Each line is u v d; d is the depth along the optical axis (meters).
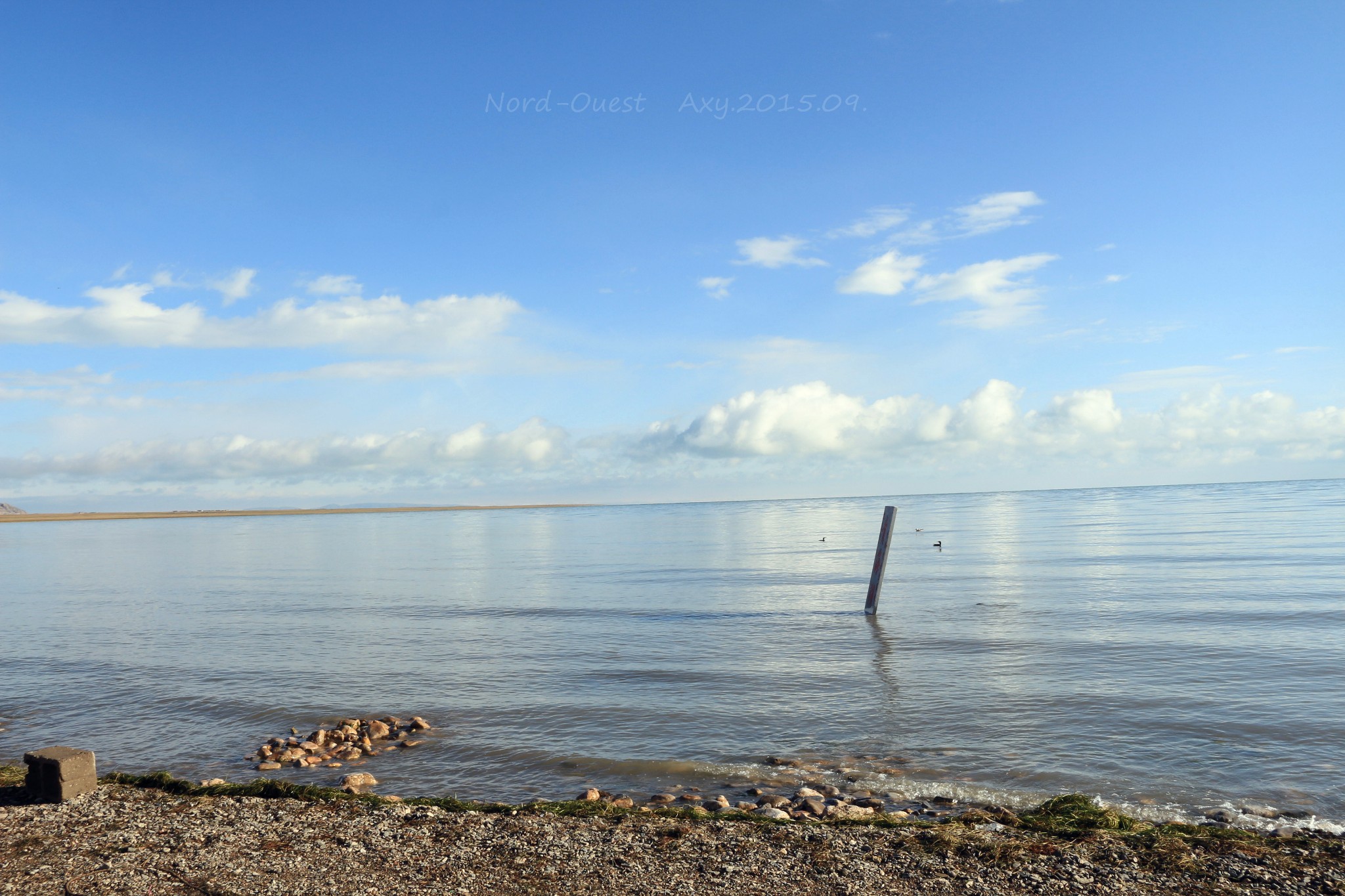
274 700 19.17
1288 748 13.89
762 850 9.57
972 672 20.16
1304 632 23.34
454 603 37.00
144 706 18.97
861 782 13.08
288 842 9.94
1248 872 8.73
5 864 9.27
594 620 30.62
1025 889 8.40
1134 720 15.67
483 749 15.25
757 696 18.50
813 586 40.66
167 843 9.90
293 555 81.25
